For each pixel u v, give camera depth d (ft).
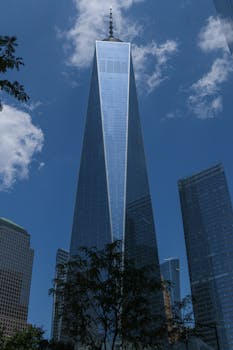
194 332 120.47
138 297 99.55
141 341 101.19
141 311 99.35
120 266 105.50
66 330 103.14
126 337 100.27
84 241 654.12
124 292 99.71
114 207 637.30
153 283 106.32
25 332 230.07
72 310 101.24
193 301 126.52
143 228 653.30
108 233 613.11
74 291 102.06
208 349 370.94
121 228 619.26
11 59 56.29
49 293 105.91
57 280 108.27
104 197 655.35
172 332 110.32
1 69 55.62
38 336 227.81
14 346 222.69
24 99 57.82
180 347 148.56
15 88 56.95
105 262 106.11
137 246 619.67
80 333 100.17
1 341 228.63
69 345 160.45
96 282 102.22
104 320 99.19
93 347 99.66
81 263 107.76
